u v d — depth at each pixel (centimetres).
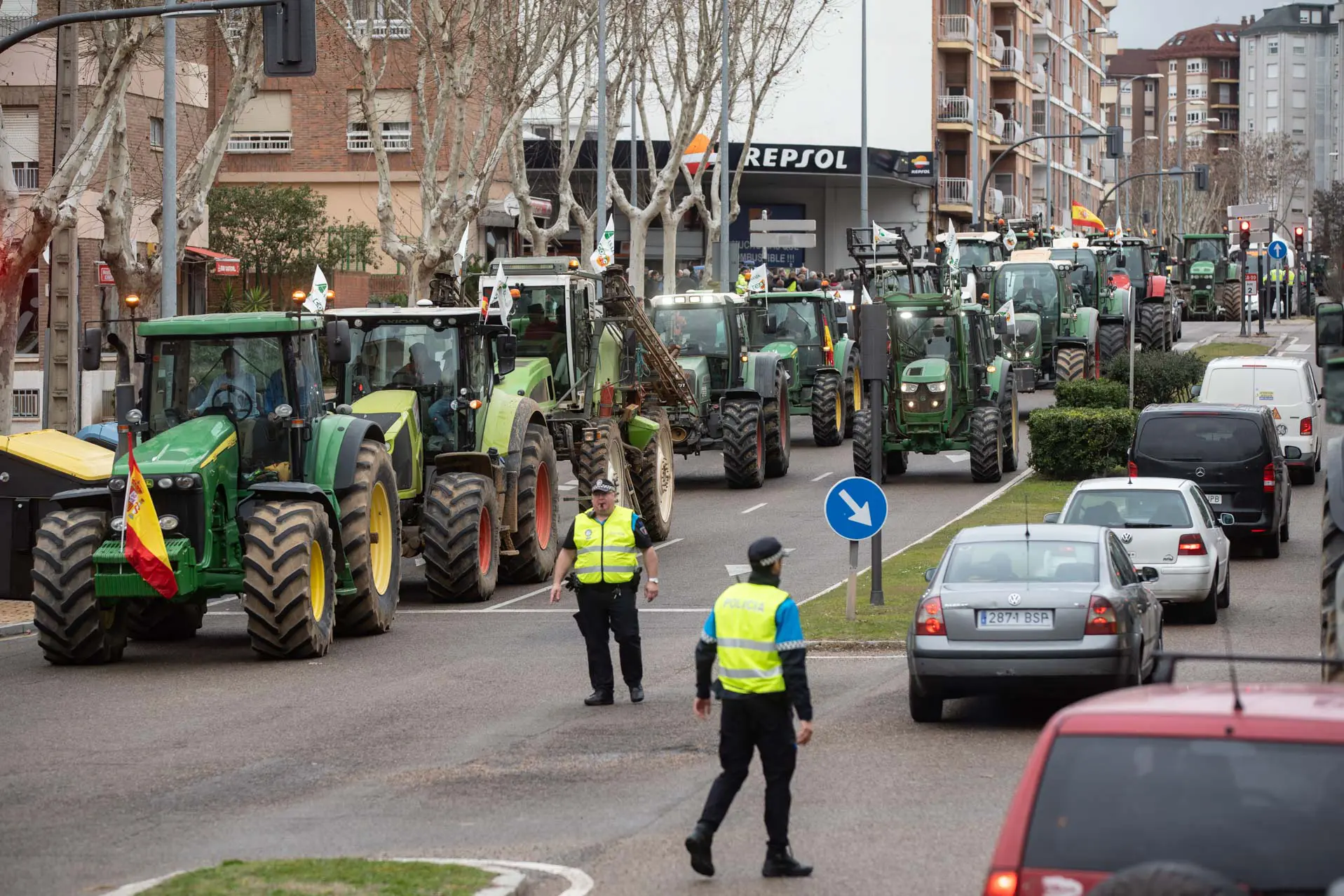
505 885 1669
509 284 5012
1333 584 2392
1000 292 8531
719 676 1808
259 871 1720
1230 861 1038
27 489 4012
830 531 5403
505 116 7238
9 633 3878
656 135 13475
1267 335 12019
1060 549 2730
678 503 6175
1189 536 3697
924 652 2597
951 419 6406
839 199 15188
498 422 4447
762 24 10550
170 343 3516
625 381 5288
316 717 2784
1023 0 18612
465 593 4206
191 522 3316
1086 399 7238
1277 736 1070
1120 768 1084
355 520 3619
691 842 1772
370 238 9994
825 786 2227
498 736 2608
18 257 4794
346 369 4334
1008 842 1086
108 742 2588
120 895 1639
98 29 5153
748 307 7069
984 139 16812
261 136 10788
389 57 10531
